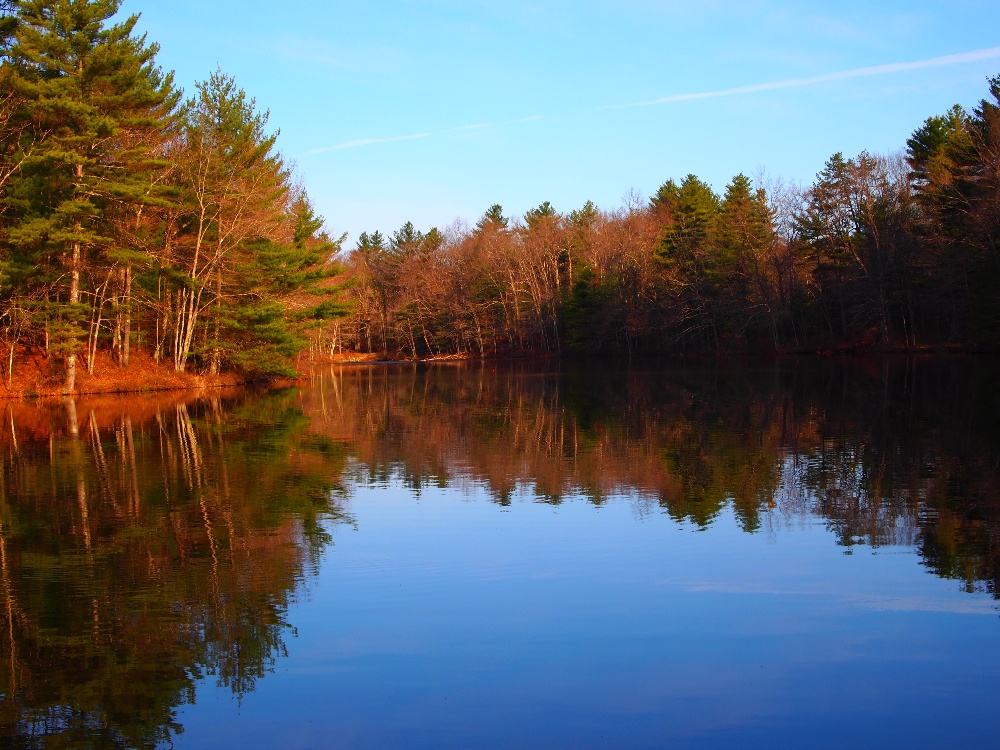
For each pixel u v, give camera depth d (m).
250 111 40.03
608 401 30.62
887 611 8.12
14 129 29.70
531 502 13.17
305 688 6.65
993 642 7.34
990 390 28.91
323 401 33.00
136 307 37.41
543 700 6.40
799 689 6.53
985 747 5.67
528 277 83.25
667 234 70.50
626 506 12.77
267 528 11.63
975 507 12.27
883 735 5.84
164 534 11.33
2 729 6.06
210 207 38.25
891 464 15.80
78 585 9.18
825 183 59.78
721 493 13.59
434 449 18.97
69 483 15.02
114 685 6.73
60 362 35.19
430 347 92.31
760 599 8.51
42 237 29.19
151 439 21.00
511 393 36.22
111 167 31.02
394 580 9.26
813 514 12.01
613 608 8.30
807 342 61.72
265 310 39.34
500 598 8.63
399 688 6.63
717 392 32.81
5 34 30.08
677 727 5.98
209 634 7.75
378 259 111.00
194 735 5.96
